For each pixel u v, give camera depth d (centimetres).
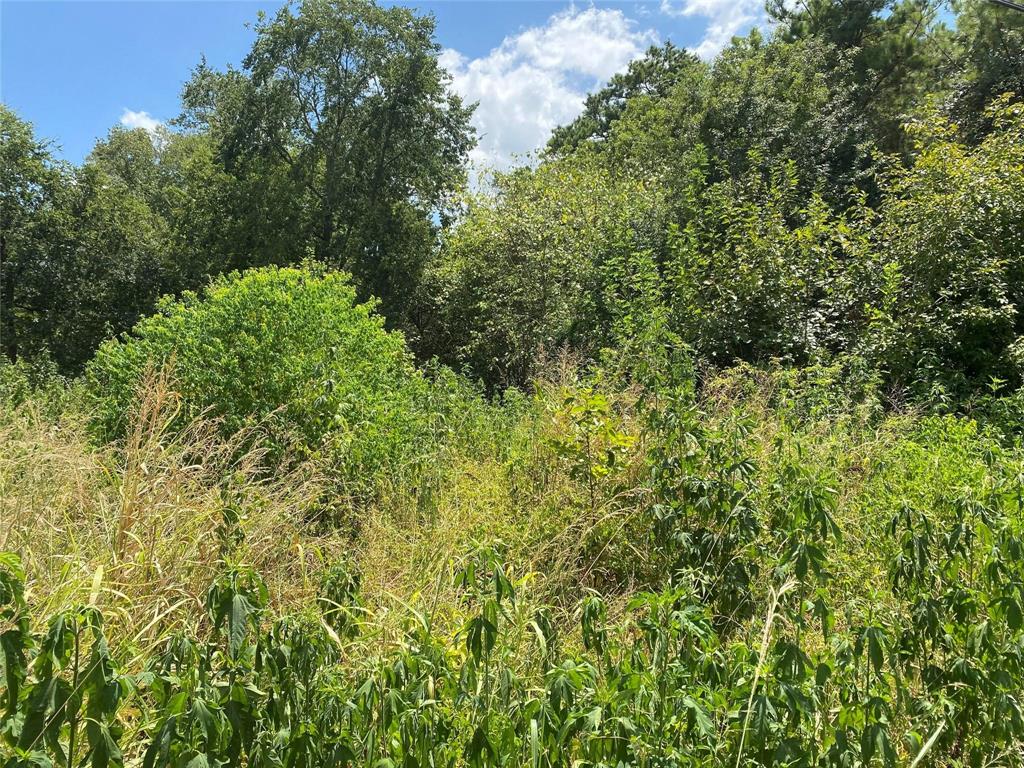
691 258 826
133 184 2723
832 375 671
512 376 1266
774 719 174
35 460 363
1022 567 233
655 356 499
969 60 1711
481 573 273
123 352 584
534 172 1421
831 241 858
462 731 184
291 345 555
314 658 181
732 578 282
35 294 1833
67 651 157
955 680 209
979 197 753
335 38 1783
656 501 360
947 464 422
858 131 1469
